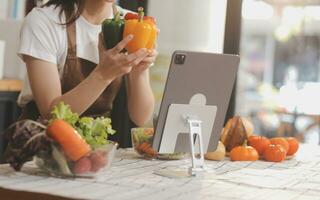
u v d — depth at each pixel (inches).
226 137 89.4
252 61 196.1
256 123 192.9
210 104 72.1
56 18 82.9
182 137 71.6
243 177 70.3
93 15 85.8
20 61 146.9
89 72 86.2
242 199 57.0
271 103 193.0
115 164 74.5
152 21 72.1
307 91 189.6
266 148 87.3
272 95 194.2
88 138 63.5
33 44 80.7
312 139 186.9
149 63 81.2
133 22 70.2
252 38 195.5
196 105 70.9
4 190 55.5
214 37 153.0
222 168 76.8
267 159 87.1
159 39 152.7
